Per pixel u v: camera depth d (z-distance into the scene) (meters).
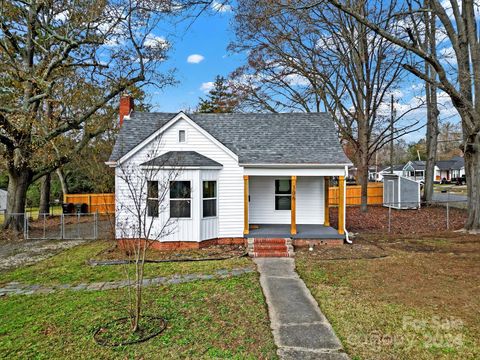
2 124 14.55
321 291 7.52
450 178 65.31
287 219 14.88
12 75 15.57
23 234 15.77
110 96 17.48
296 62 23.34
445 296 7.09
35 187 32.94
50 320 6.14
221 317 6.13
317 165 12.57
